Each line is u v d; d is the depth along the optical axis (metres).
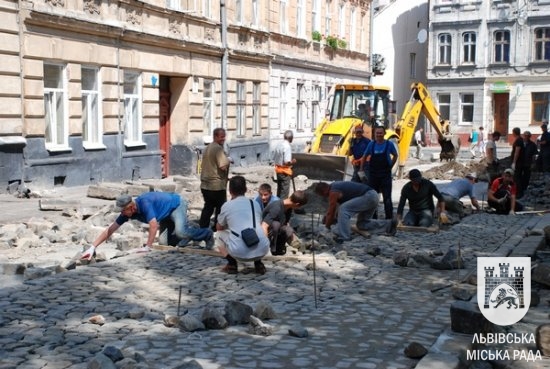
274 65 33.97
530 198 21.27
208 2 27.81
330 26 40.91
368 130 22.22
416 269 10.23
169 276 9.42
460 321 6.55
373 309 7.77
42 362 5.80
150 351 6.11
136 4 22.47
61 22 19.00
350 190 12.97
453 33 53.25
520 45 50.59
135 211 10.99
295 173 22.69
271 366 5.73
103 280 9.03
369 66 47.19
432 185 14.20
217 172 12.72
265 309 7.28
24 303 7.74
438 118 29.17
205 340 6.48
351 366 5.76
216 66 28.41
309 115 38.62
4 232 12.36
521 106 50.88
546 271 8.77
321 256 11.00
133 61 22.78
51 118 19.50
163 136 26.33
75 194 18.34
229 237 9.52
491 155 26.14
